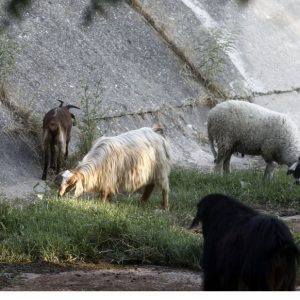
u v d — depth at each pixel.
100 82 20.00
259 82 24.31
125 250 10.88
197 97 21.80
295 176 15.61
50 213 12.18
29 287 9.23
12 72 18.50
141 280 9.64
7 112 17.41
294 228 12.62
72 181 12.87
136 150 13.27
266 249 6.72
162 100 20.86
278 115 16.34
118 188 13.32
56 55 19.94
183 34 23.69
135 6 23.39
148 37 22.62
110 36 21.67
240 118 16.61
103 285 9.35
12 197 14.66
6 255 10.59
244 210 7.41
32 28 20.03
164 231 11.34
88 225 11.36
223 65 23.39
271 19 27.23
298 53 26.92
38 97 18.50
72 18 21.27
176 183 16.08
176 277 9.83
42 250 10.70
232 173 17.14
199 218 7.82
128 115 19.59
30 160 16.73
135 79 20.95
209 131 17.12
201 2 25.45
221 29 24.97
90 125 17.67
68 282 9.49
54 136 16.03
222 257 7.08
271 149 16.33
